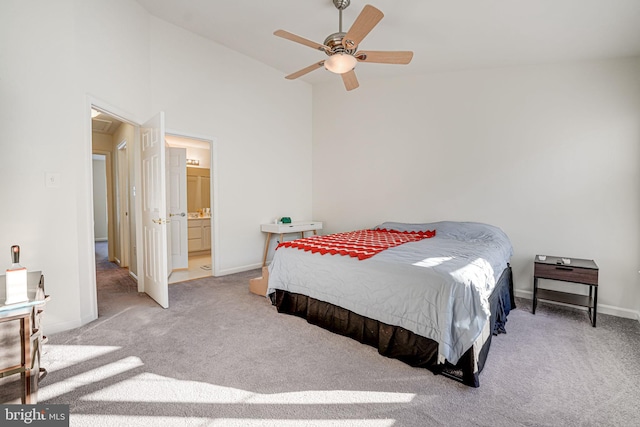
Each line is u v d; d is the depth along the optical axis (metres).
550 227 3.24
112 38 2.81
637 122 2.80
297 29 3.26
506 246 3.12
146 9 3.27
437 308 1.83
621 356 2.09
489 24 2.66
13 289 1.35
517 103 3.39
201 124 3.89
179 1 3.05
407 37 3.02
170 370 1.86
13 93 2.13
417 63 3.67
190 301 3.14
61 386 1.68
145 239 3.32
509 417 1.48
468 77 3.71
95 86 2.61
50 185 2.30
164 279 2.91
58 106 2.32
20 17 2.14
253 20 3.24
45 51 2.25
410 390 1.70
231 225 4.30
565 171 3.15
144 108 3.31
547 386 1.74
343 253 2.51
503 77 3.47
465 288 1.82
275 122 4.81
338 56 2.40
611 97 2.91
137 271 3.49
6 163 2.12
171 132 3.60
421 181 4.16
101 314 2.76
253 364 1.94
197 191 6.37
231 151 4.25
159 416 1.47
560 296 2.90
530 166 3.34
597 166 2.99
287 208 5.05
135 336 2.32
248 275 4.21
